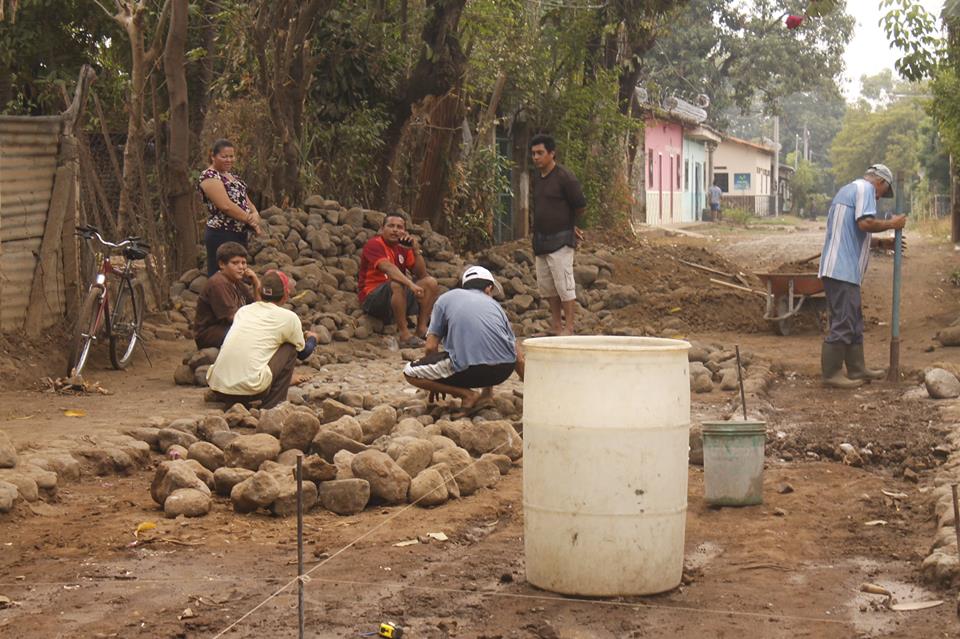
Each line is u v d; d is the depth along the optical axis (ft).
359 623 15.76
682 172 169.99
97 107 45.98
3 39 59.06
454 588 17.31
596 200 81.61
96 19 60.49
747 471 22.29
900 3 55.93
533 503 17.12
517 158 78.33
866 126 288.92
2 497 20.99
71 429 27.58
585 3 76.43
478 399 29.76
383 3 59.72
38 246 37.83
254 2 51.19
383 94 59.93
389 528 20.86
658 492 16.74
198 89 63.05
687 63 163.22
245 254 35.73
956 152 81.20
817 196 279.69
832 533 20.49
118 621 15.80
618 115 81.71
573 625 15.72
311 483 22.07
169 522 21.08
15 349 35.91
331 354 39.81
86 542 19.70
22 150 37.14
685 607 16.44
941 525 19.45
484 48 68.44
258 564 18.58
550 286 43.68
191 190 47.44
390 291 42.75
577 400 16.57
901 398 33.45
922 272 69.72
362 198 59.82
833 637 15.16
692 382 34.91
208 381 31.01
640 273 59.82
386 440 25.61
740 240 97.35
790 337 48.14
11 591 17.15
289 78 51.88
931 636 15.07
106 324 36.52
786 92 165.17
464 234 65.46
